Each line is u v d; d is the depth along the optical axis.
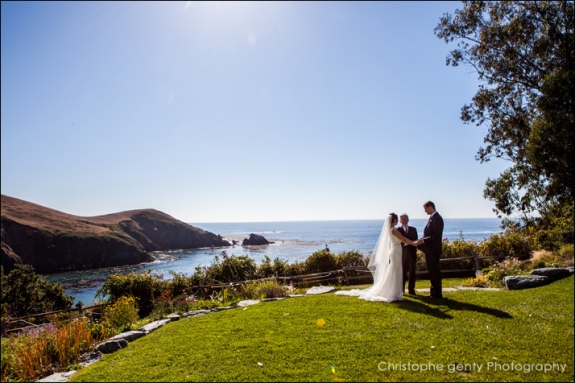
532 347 5.64
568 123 16.17
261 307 9.10
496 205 23.38
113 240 70.56
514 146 23.41
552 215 21.20
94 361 6.09
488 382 4.52
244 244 92.94
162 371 5.19
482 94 23.77
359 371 4.90
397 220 9.64
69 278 50.16
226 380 4.79
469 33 23.36
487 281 11.91
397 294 9.04
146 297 14.87
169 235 101.94
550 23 20.06
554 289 9.91
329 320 7.35
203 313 9.21
